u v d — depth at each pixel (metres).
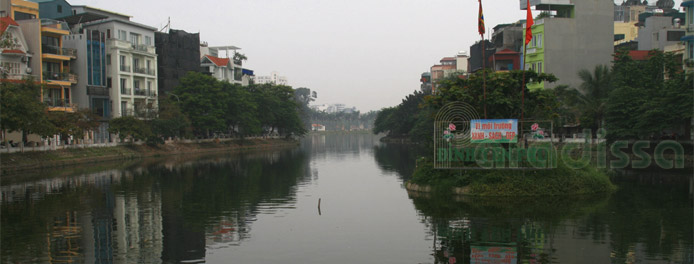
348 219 23.70
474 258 17.11
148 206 27.42
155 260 17.25
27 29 57.78
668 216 23.05
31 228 22.02
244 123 90.31
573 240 19.12
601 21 60.41
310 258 17.33
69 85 61.84
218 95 81.56
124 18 85.12
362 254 17.73
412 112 108.19
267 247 18.78
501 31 71.44
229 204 28.11
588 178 29.77
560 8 62.66
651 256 17.05
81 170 47.28
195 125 80.00
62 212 25.67
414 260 17.00
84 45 64.62
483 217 23.30
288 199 29.88
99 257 17.62
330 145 109.75
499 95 30.17
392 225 22.23
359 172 46.34
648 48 66.44
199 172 46.00
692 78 41.66
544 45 59.78
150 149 68.25
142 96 75.81
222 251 18.31
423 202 28.03
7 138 53.22
